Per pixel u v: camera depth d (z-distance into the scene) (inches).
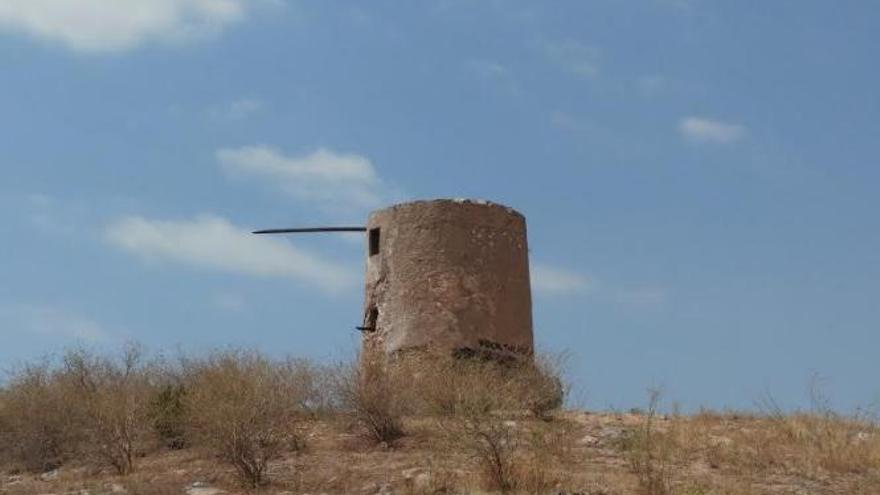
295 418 1295.5
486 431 1061.1
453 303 1535.4
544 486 999.6
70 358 1498.5
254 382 1205.7
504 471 1026.7
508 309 1576.0
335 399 1328.7
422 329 1529.3
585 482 1015.0
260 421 1134.4
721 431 1254.9
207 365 1424.7
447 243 1556.3
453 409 1207.6
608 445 1198.3
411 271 1557.6
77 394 1390.3
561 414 1366.9
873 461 1103.0
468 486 1008.9
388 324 1565.0
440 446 1162.6
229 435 1106.1
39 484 1189.1
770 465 1102.4
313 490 1045.2
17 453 1368.1
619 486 999.6
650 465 1048.8
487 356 1533.0
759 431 1242.6
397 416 1284.4
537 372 1405.0
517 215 1622.8
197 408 1226.0
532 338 1614.2
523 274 1616.6
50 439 1360.7
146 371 1508.4
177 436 1323.8
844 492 1005.2
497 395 1245.7
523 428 1218.0
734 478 1043.3
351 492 1026.7
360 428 1295.5
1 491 1149.1
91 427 1274.6
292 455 1203.2
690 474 1058.1
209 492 1053.2
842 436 1187.9
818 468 1091.9
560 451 1139.3
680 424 1275.8
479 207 1581.0
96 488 1104.8
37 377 1453.0
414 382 1386.6
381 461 1141.1
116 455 1259.8
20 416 1376.7
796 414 1305.4
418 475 1043.9
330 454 1200.8
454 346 1518.2
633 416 1384.1
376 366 1456.7
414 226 1572.3
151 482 1109.1
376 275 1605.6
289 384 1306.6
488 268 1567.4
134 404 1311.5
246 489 1059.9
